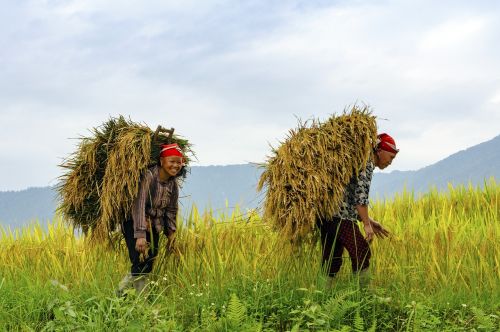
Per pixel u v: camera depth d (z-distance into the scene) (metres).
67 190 7.17
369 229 6.64
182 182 7.38
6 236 9.94
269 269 6.94
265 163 6.86
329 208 6.53
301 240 6.82
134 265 6.99
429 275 6.96
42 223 9.89
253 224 7.87
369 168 6.67
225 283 6.72
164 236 7.57
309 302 5.80
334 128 6.68
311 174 6.50
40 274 7.76
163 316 5.79
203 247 7.50
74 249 8.38
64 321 5.60
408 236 7.69
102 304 5.94
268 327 5.87
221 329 5.43
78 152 7.16
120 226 7.21
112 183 6.87
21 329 5.87
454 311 6.18
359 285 6.55
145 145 6.87
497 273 7.08
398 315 6.11
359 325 5.34
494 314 6.17
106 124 7.14
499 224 9.32
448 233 7.55
